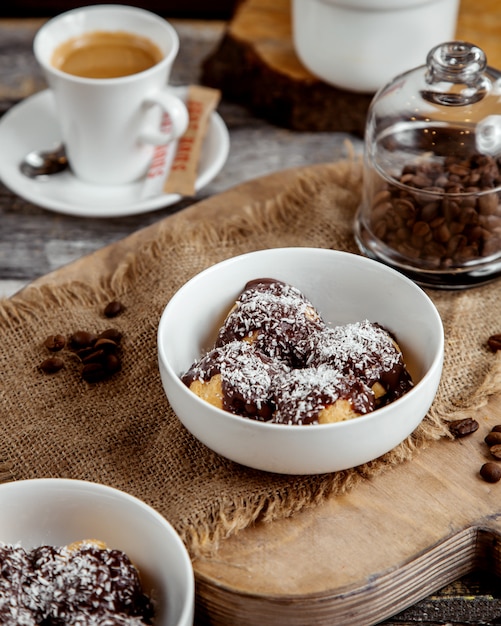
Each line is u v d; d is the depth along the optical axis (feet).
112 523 1.86
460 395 2.11
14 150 2.73
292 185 2.52
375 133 2.36
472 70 2.26
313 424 1.88
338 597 1.83
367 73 2.71
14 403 2.13
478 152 2.27
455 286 2.30
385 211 2.32
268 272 2.16
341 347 1.99
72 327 2.26
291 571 1.86
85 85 2.50
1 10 3.47
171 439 2.04
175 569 1.80
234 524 1.90
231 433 1.88
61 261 2.57
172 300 2.06
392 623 1.93
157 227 2.46
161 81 2.60
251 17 2.98
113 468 2.01
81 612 1.75
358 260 2.12
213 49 3.14
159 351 1.95
